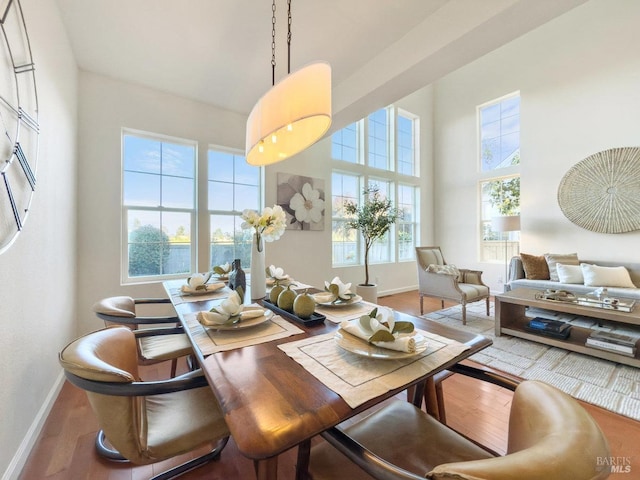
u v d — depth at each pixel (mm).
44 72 1642
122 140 2758
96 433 1497
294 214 3814
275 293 1456
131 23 2018
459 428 1531
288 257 3775
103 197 2615
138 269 2854
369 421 936
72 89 2297
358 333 930
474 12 1715
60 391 1880
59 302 1946
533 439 553
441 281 3518
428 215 5605
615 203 3596
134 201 2840
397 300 4492
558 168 4051
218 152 3328
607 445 470
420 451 803
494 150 4895
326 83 1266
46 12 1682
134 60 2432
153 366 2260
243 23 2021
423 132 5547
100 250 2600
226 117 3326
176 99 3008
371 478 728
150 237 2922
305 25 2037
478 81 5008
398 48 2203
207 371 780
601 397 1746
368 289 3764
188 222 3141
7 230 1180
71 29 2070
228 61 2455
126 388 789
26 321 1374
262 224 1637
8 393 1185
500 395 1848
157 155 2969
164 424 973
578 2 1522
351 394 668
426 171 5586
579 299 2504
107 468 1275
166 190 3014
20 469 1251
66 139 2125
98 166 2590
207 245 3215
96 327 2564
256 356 874
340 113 2871
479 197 5090
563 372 2068
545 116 4172
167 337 1771
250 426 563
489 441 1435
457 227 5348
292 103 1220
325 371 777
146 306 2803
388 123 5141
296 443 539
